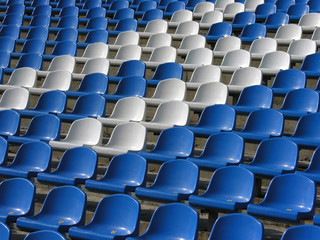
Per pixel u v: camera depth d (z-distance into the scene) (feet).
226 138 22.70
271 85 31.24
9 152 28.02
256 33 36.17
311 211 17.31
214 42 36.83
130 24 40.57
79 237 17.12
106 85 31.12
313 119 23.52
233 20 39.01
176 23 40.06
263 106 26.81
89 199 22.02
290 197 18.26
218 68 30.68
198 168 20.15
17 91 30.94
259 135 23.38
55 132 26.53
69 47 37.65
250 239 14.88
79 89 31.45
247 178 19.16
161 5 46.11
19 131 27.35
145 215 20.13
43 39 40.68
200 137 25.57
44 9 46.14
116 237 16.61
